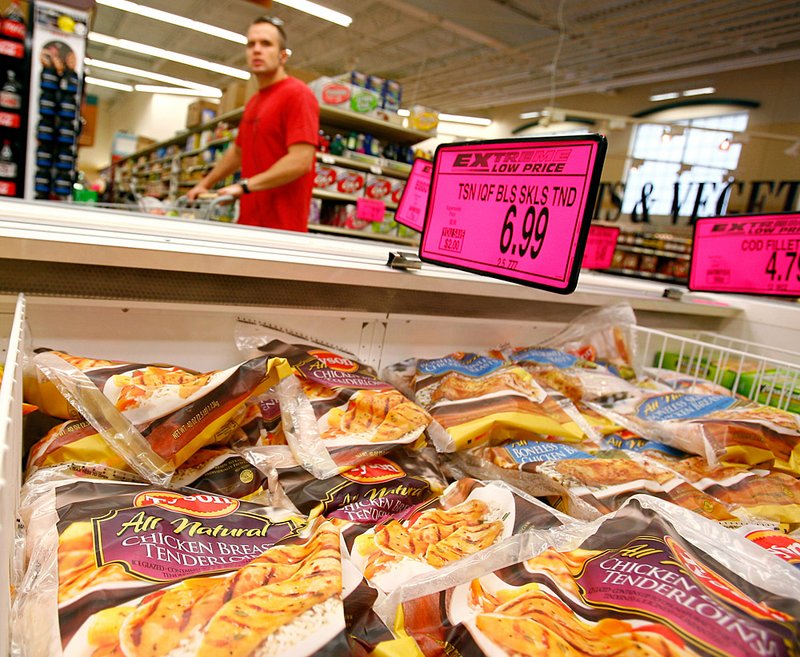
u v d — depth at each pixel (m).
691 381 1.48
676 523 0.64
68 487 0.66
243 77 3.20
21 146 1.80
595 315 1.56
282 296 1.06
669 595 0.48
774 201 7.22
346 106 4.54
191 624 0.45
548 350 1.42
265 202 2.38
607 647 0.45
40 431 0.84
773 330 1.80
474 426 0.98
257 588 0.49
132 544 0.56
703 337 1.91
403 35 5.88
